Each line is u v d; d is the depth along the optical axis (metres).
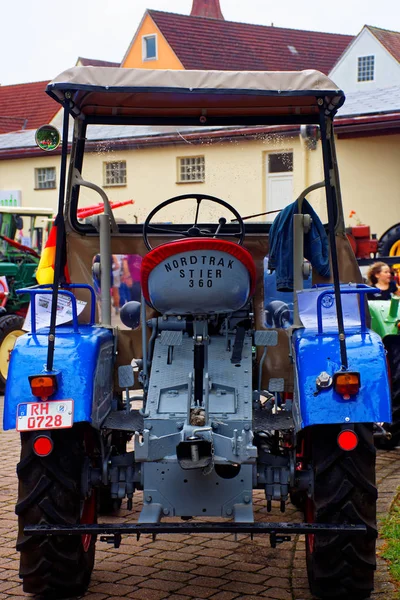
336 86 4.16
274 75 4.18
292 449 4.31
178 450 3.94
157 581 4.61
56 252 4.08
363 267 9.23
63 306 4.52
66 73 4.16
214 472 4.16
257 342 4.61
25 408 3.97
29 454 4.16
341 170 18.78
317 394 3.91
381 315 7.26
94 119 5.23
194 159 5.28
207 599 4.34
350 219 18.88
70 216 5.07
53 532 3.95
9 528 5.52
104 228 4.76
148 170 5.30
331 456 4.07
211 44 37.75
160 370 4.44
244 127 5.23
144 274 4.28
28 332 4.46
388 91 19.94
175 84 4.18
